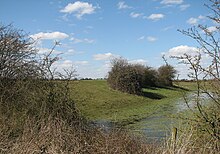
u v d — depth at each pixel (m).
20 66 14.16
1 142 8.87
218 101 7.62
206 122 7.61
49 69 14.19
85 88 44.22
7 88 13.62
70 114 12.88
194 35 7.55
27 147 8.58
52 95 13.41
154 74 62.62
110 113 31.69
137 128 19.45
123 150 9.09
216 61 7.50
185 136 7.57
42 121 10.65
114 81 53.75
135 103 45.47
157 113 31.50
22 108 12.59
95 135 10.23
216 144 7.41
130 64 56.19
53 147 8.76
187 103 7.89
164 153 7.46
